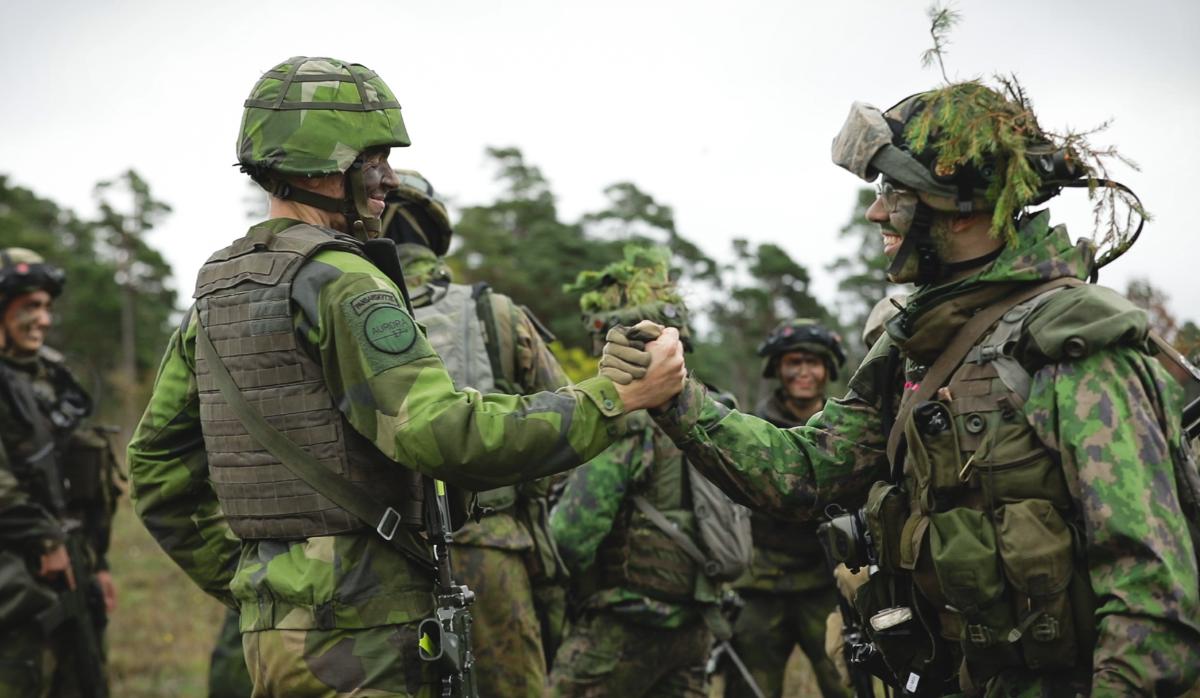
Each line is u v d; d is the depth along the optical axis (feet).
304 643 7.90
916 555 8.00
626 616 14.11
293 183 8.54
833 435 9.04
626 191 74.28
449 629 8.10
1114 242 8.14
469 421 7.59
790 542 16.72
